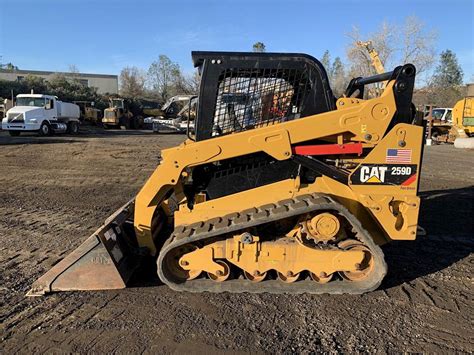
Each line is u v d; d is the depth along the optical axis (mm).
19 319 3475
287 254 3881
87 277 3967
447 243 5602
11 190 8656
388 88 3990
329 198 3863
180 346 3119
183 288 3920
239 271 4176
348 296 3930
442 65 76375
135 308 3672
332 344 3186
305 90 4043
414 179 3959
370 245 3799
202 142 3916
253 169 4164
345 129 3879
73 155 14836
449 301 3908
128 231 4613
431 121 24125
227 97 4059
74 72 70875
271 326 3410
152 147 18359
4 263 4664
